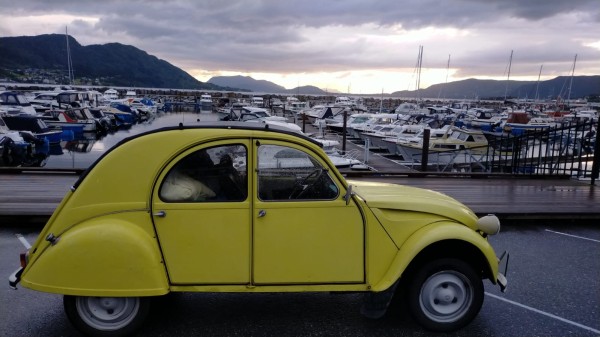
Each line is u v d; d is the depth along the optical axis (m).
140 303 3.44
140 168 3.34
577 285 4.78
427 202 3.71
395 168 20.47
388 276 3.47
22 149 20.66
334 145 23.20
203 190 3.37
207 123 3.61
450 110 55.28
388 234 3.54
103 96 67.12
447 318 3.68
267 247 3.40
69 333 3.64
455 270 3.62
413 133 29.20
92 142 31.28
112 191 3.33
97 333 3.43
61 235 3.35
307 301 4.31
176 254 3.35
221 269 3.39
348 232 3.47
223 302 4.26
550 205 7.70
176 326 3.78
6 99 36.44
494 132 34.19
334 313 4.07
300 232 3.42
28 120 25.77
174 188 3.36
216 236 3.36
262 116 36.66
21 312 3.99
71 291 3.25
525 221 7.35
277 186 3.41
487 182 10.07
